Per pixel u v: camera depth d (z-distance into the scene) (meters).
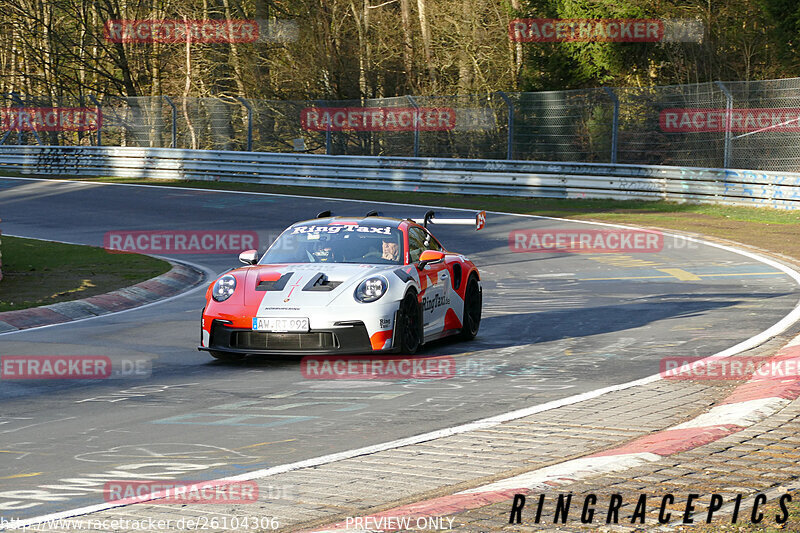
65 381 24.84
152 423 20.05
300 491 14.91
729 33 97.81
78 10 139.00
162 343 31.00
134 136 117.62
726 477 14.91
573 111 90.31
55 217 75.44
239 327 26.67
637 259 52.72
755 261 50.56
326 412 21.05
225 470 16.31
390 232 30.44
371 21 123.50
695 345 28.84
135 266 50.56
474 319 32.28
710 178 76.81
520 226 67.62
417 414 20.73
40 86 152.00
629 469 15.48
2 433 19.23
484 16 115.06
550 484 14.62
